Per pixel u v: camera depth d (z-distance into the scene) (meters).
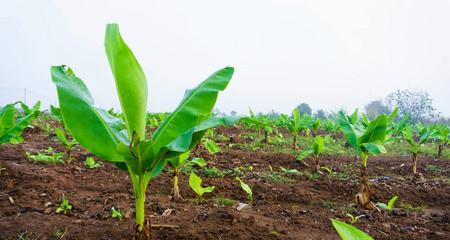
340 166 5.70
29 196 2.85
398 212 3.14
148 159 1.71
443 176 5.48
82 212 2.55
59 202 2.76
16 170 3.54
